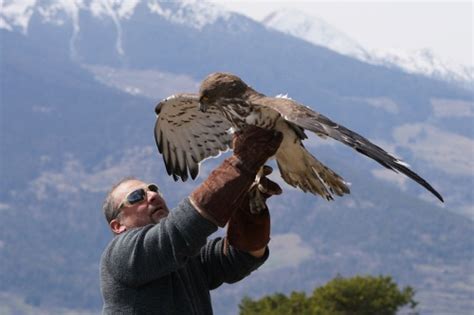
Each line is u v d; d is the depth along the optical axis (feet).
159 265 24.75
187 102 27.73
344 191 26.50
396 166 21.89
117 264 25.14
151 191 26.68
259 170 24.99
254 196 26.02
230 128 27.71
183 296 25.66
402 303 134.72
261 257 26.86
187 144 28.27
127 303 25.29
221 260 26.81
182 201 24.77
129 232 25.32
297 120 23.54
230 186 24.62
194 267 26.58
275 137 25.07
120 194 26.63
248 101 26.32
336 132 22.79
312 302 133.90
